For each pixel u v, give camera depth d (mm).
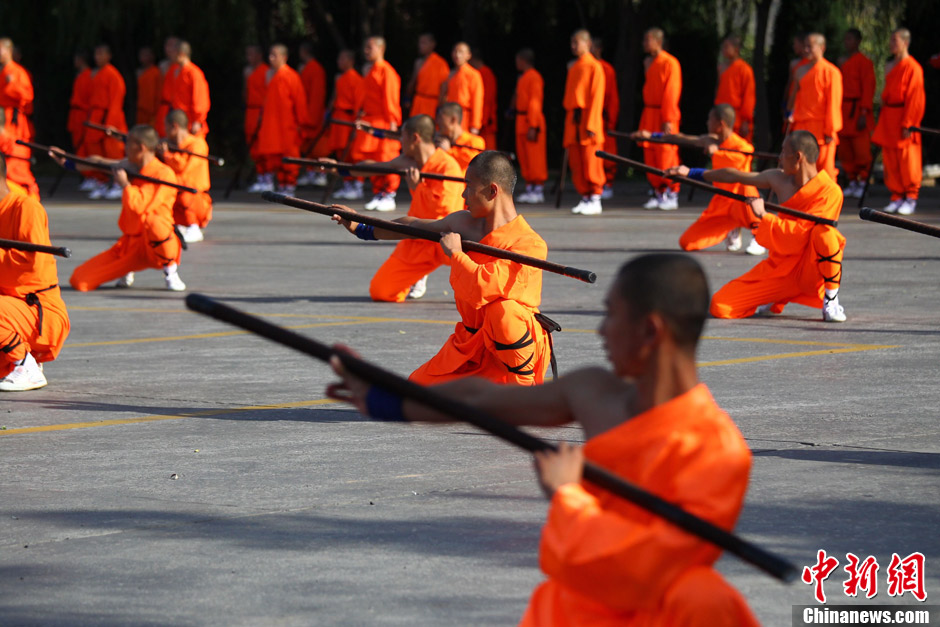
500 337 10992
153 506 8727
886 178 30656
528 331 11047
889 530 8117
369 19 42844
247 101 37656
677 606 4305
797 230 16141
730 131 23375
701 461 4355
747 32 43781
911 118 29828
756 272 16562
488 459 9938
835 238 16000
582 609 4566
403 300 18203
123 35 43719
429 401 4527
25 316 12328
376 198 32562
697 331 4430
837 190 16109
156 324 16484
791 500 8742
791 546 7824
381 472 9570
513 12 43219
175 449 10281
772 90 41469
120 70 45406
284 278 20625
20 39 43719
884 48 40188
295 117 36000
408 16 45656
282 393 12414
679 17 41406
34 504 8789
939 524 8234
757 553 4133
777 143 41500
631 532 4258
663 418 4398
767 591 7113
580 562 4285
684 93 41625
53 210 32500
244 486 9203
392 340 15039
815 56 28188
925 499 8773
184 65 34125
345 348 4648
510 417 4859
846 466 9602
